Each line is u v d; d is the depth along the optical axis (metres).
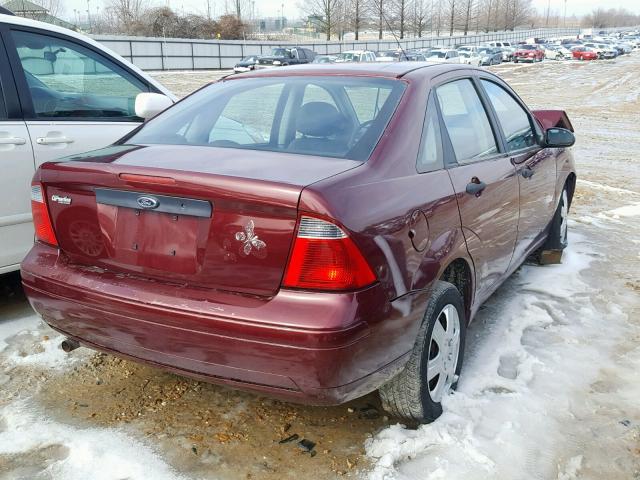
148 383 3.38
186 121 3.37
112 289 2.66
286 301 2.38
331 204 2.34
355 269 2.38
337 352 2.34
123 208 2.67
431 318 2.86
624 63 54.12
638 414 3.18
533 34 122.38
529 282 4.96
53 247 2.94
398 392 2.87
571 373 3.55
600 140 13.95
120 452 2.79
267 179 2.41
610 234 6.45
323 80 3.34
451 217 3.00
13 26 4.16
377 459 2.78
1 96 4.00
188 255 2.54
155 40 45.09
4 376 3.40
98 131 4.46
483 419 3.06
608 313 4.41
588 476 2.72
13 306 4.32
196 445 2.86
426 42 73.81
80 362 3.57
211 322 2.44
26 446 2.82
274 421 3.05
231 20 62.03
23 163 4.02
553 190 4.94
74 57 4.48
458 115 3.49
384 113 2.99
